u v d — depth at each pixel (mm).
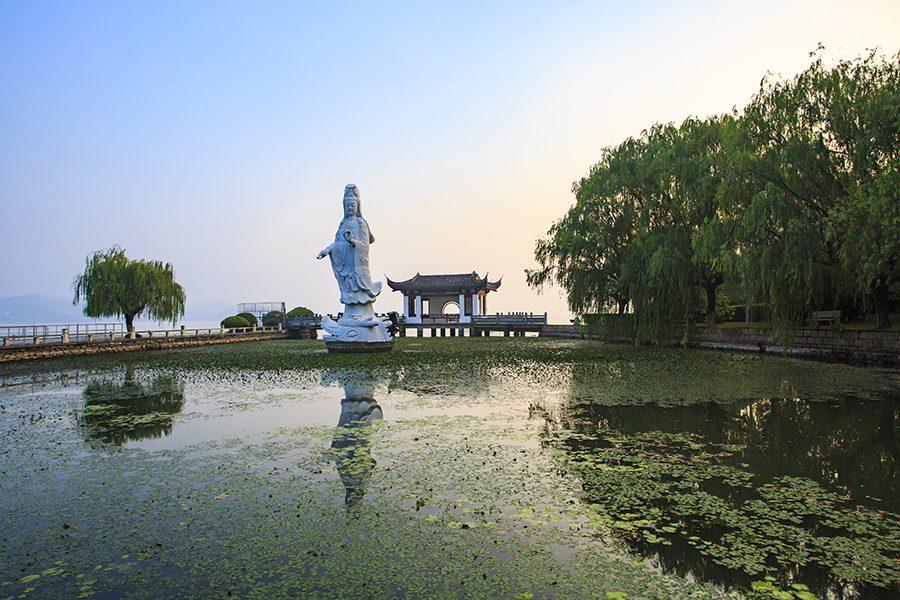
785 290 27266
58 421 15750
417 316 76938
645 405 16609
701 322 46156
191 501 9164
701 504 8672
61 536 7957
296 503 8961
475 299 79500
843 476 10109
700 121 37312
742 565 6766
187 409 17219
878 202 20297
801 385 19719
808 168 25078
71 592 6453
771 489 9359
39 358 35594
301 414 16109
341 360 32125
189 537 7820
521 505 8727
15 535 8023
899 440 12492
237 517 8461
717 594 6164
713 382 20812
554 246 48156
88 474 10750
